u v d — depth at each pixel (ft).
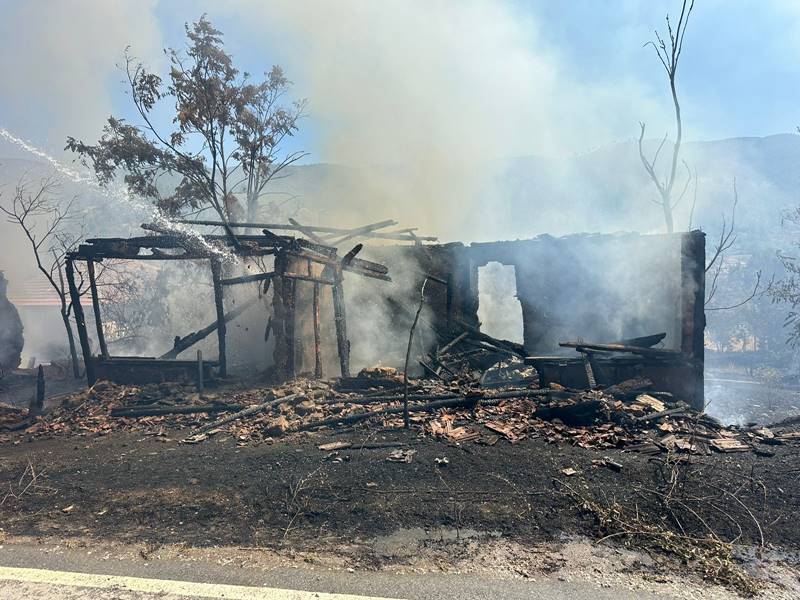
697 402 28.09
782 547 11.69
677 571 10.65
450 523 13.23
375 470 17.33
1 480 17.98
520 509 13.94
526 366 40.01
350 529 12.99
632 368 28.48
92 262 37.91
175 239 36.73
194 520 13.83
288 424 23.79
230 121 61.00
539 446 19.43
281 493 15.58
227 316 41.37
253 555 11.57
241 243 35.81
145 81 56.49
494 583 10.12
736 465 16.96
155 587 10.07
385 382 30.14
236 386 34.04
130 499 15.61
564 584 10.07
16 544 12.50
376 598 9.53
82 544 12.40
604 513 13.14
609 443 19.48
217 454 20.43
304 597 9.58
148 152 57.72
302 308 38.22
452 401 25.44
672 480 15.37
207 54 58.54
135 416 28.04
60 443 24.04
